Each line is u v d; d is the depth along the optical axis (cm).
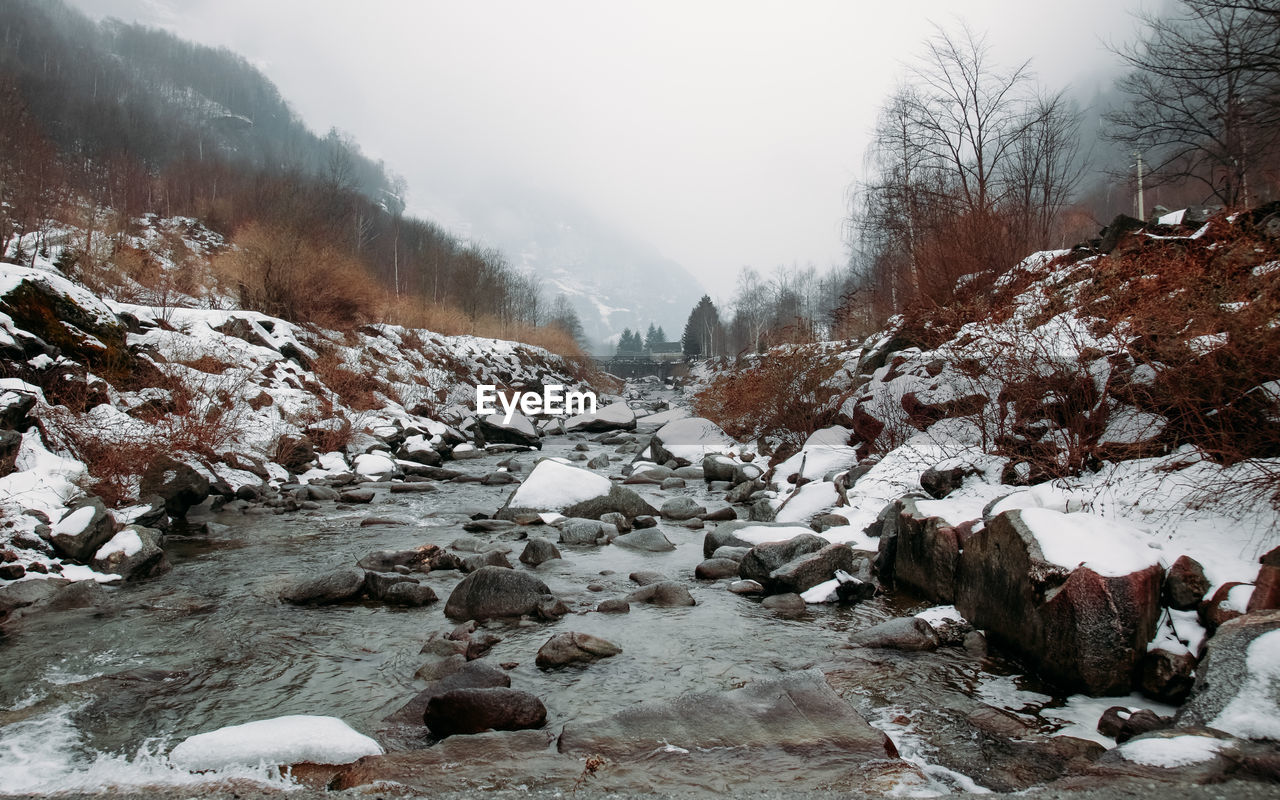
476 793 326
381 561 797
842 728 386
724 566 768
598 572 790
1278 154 1483
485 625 617
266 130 17300
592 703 461
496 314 5569
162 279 2295
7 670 518
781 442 1600
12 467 847
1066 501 601
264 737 385
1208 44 1389
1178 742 325
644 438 2402
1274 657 358
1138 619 441
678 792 324
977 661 519
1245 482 518
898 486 907
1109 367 748
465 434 2211
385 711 456
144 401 1257
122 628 609
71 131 6250
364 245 5550
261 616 641
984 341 927
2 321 1065
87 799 333
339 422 1645
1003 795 307
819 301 7125
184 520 1046
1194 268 685
